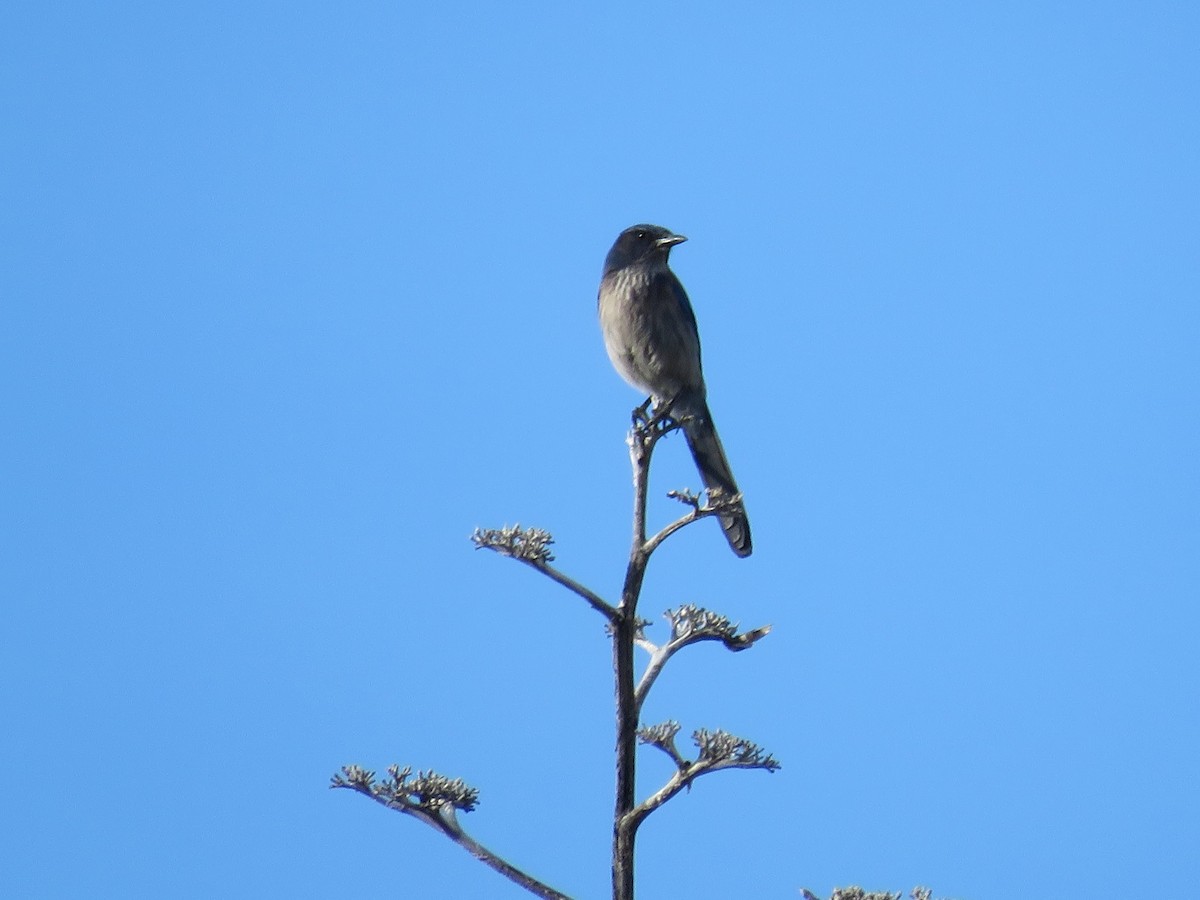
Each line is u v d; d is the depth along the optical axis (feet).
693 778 33.58
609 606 34.58
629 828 33.68
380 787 34.47
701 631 36.29
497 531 34.27
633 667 34.65
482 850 34.19
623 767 33.94
